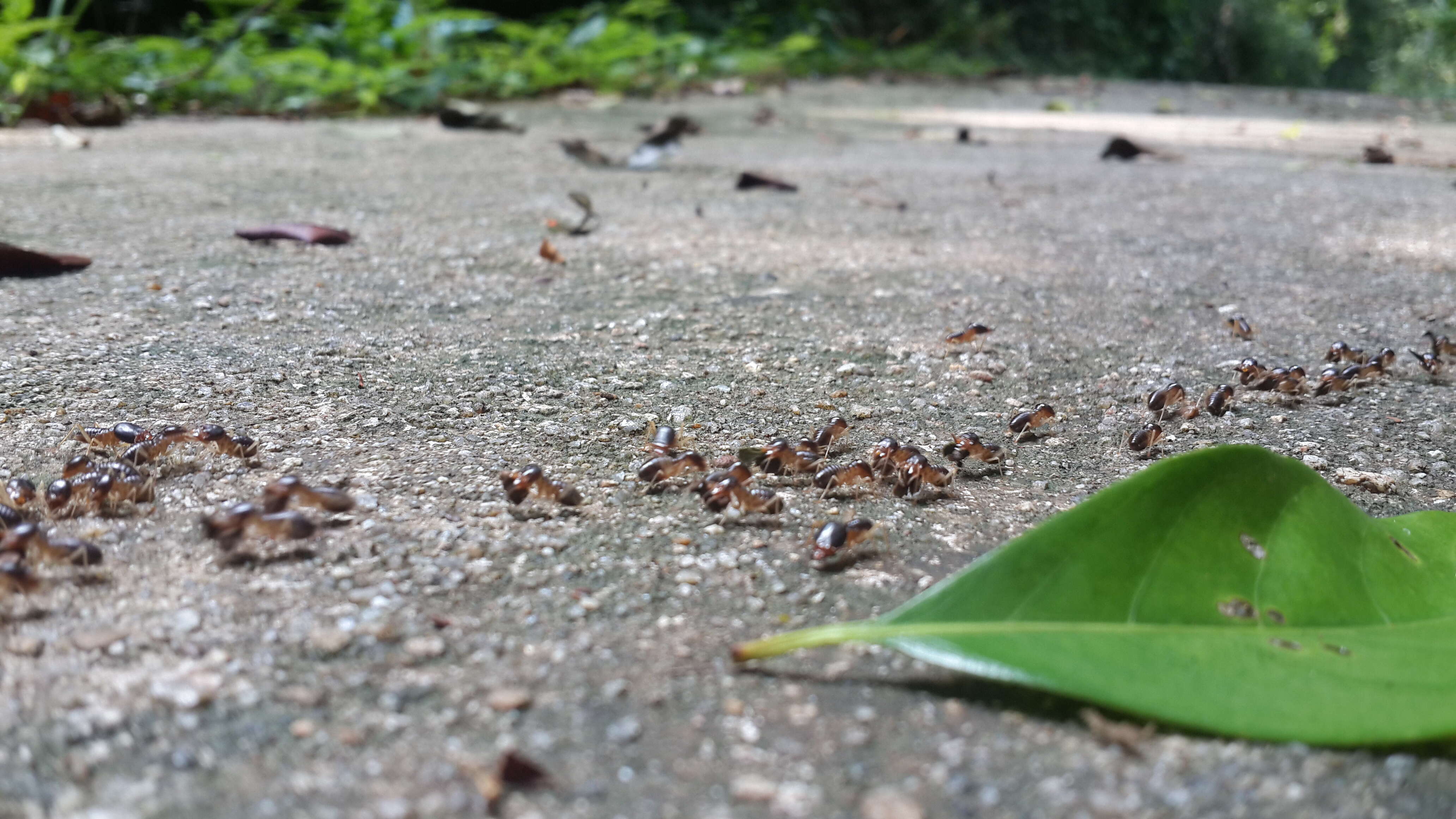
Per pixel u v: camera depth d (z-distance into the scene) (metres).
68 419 0.15
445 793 0.09
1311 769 0.09
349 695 0.10
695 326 0.20
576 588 0.12
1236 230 0.31
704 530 0.13
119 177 0.34
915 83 1.07
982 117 0.72
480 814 0.09
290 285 0.22
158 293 0.21
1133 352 0.20
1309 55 1.91
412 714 0.10
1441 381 0.19
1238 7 1.78
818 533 0.12
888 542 0.13
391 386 0.17
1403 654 0.10
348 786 0.09
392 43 0.62
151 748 0.09
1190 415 0.17
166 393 0.16
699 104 0.73
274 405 0.16
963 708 0.10
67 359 0.17
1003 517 0.14
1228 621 0.10
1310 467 0.15
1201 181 0.41
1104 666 0.09
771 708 0.10
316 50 0.63
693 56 0.84
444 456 0.14
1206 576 0.10
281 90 0.59
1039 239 0.29
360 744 0.09
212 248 0.25
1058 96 0.97
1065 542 0.10
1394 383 0.18
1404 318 0.22
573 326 0.20
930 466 0.14
